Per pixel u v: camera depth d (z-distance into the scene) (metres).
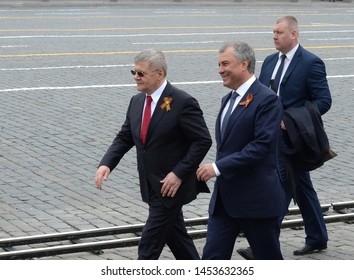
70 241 13.98
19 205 15.95
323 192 17.62
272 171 10.55
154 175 11.07
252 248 10.78
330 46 42.59
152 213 11.12
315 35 47.78
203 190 11.30
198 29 48.78
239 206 10.53
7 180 17.69
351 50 41.12
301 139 12.40
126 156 19.94
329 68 34.97
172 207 11.05
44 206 15.93
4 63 33.91
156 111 11.02
